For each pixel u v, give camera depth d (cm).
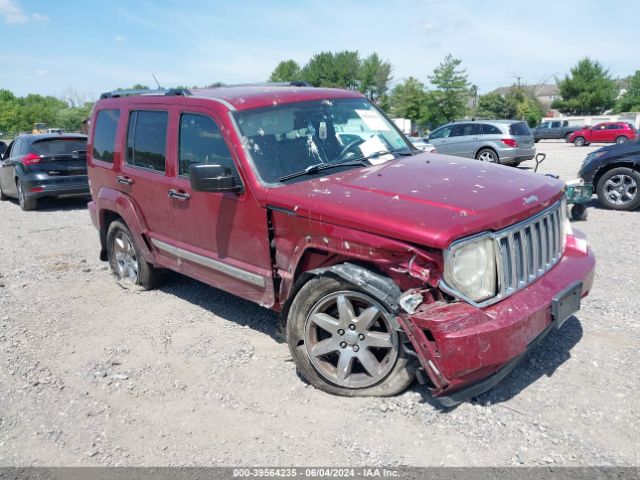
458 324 300
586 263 394
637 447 301
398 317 318
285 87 511
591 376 372
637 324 451
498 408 342
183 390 387
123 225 590
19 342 478
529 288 346
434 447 309
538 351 408
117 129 570
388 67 8112
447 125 1891
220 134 431
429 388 328
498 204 336
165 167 493
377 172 405
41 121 8638
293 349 376
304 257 379
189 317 518
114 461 313
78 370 423
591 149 3198
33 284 646
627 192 966
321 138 446
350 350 356
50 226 1025
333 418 342
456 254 310
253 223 402
